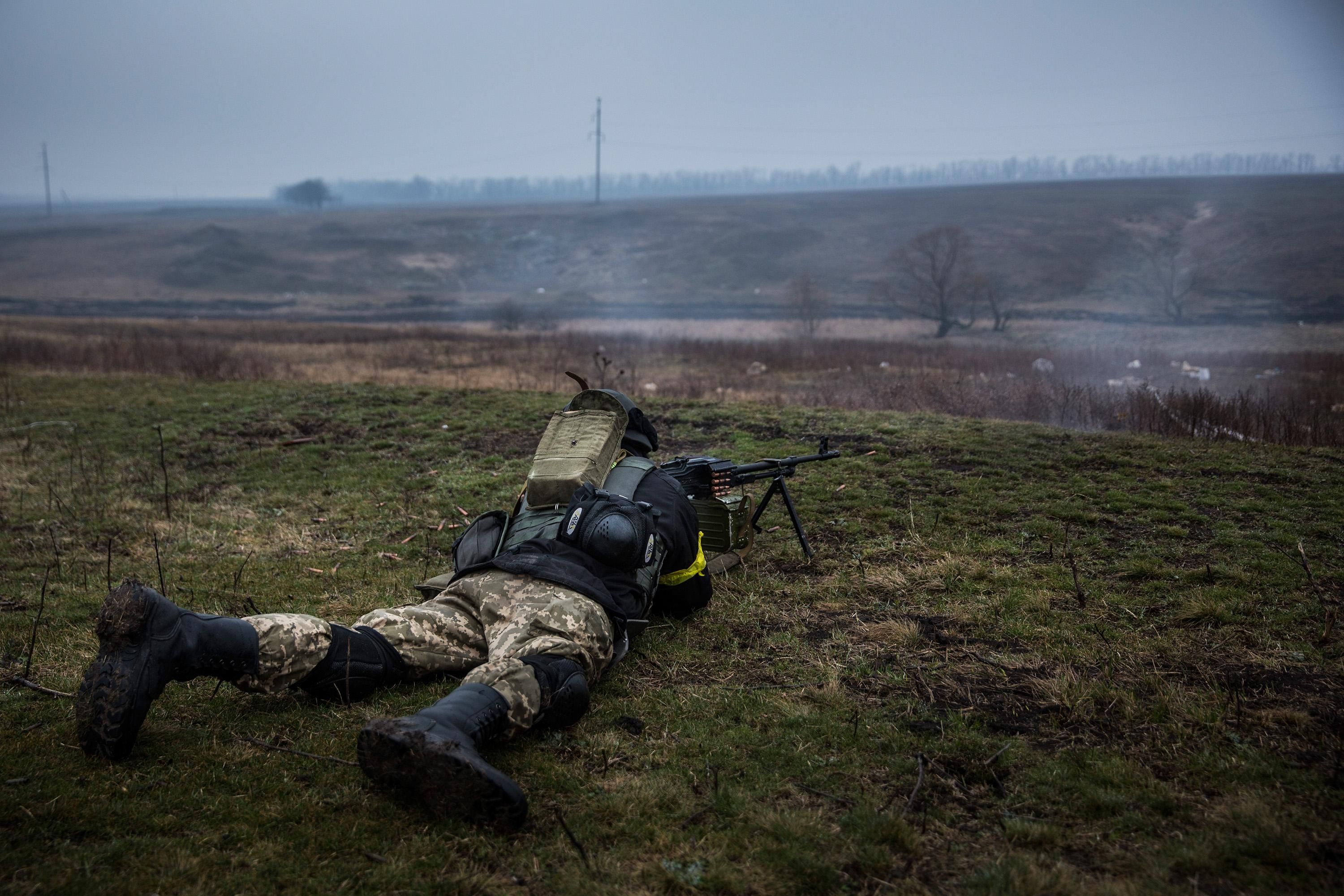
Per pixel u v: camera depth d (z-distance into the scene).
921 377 16.08
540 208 167.38
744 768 3.03
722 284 89.12
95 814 2.72
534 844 2.60
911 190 187.75
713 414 9.83
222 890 2.38
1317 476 6.49
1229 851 2.49
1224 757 2.98
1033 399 10.46
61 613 4.77
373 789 2.87
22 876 2.40
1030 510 5.99
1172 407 9.25
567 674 3.09
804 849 2.56
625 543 3.46
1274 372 19.97
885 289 56.38
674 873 2.45
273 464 8.44
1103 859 2.51
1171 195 126.44
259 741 3.18
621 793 2.85
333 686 3.32
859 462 7.36
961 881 2.43
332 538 6.17
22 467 8.62
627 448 4.29
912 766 3.01
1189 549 5.12
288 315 64.62
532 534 3.68
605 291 88.19
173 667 2.95
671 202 169.50
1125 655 3.81
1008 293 66.81
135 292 88.94
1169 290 53.06
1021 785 2.88
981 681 3.65
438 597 3.62
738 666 3.90
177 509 7.09
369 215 161.62
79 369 16.20
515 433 9.33
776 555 5.41
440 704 2.79
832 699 3.50
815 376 18.48
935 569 4.98
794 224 114.50
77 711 2.89
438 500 6.94
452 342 29.97
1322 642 3.84
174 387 13.16
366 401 11.36
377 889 2.40
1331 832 2.56
